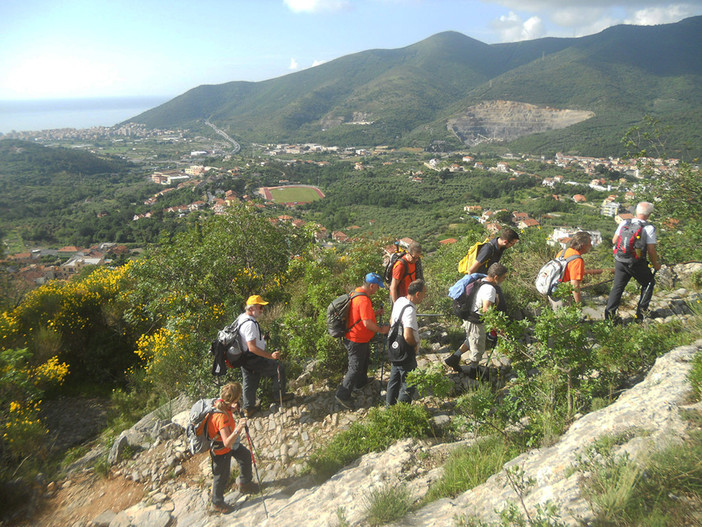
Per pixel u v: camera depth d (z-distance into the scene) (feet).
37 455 18.39
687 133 501.15
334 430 14.52
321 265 28.50
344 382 15.25
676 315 16.51
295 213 389.19
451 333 19.02
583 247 14.87
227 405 12.22
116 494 14.34
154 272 27.84
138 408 23.93
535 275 23.21
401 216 354.54
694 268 22.24
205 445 12.10
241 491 12.92
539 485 7.61
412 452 11.55
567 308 11.02
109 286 34.68
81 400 26.27
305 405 16.22
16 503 14.87
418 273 16.48
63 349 29.43
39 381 25.68
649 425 7.84
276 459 13.97
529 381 11.63
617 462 7.01
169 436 16.53
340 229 315.58
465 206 374.02
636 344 11.40
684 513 5.74
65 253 268.82
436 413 13.94
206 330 25.23
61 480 16.15
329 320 14.98
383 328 14.85
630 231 15.46
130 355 30.07
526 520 6.66
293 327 19.16
